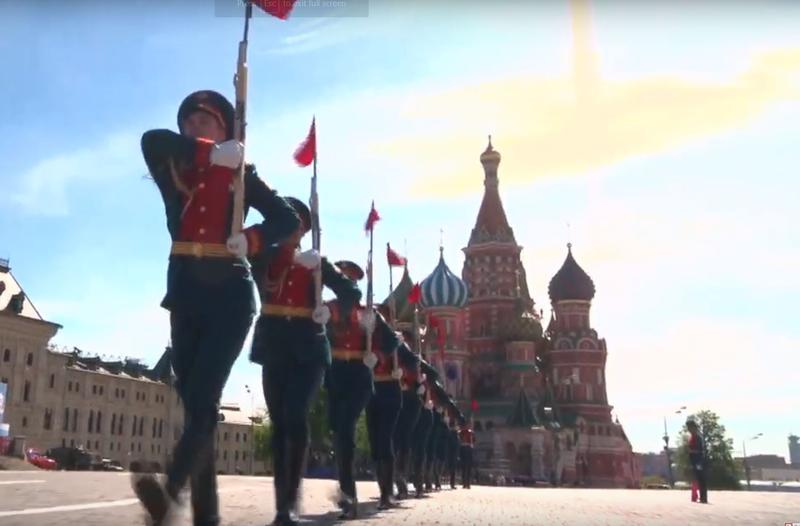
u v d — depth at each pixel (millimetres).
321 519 9477
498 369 109500
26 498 10852
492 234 118875
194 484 5492
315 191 9016
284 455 8242
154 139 5871
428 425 19109
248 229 5793
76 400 105000
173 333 5801
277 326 8445
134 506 9695
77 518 7848
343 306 9164
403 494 16312
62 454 68438
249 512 9820
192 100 6305
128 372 117938
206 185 5844
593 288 116812
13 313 92812
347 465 10516
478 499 17875
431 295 105875
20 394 93125
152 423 117562
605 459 107625
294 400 8297
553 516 11711
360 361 11008
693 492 25516
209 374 5457
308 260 8320
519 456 97438
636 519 11703
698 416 117312
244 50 6277
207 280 5664
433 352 101062
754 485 154750
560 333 114375
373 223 12461
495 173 124750
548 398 106062
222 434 130625
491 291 115812
